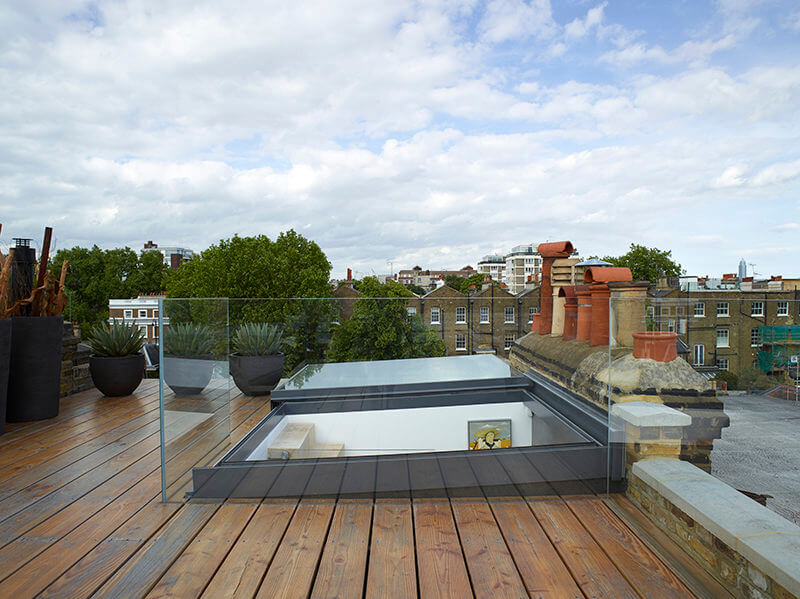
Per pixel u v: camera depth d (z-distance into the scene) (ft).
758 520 6.29
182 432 9.65
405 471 9.66
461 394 11.16
